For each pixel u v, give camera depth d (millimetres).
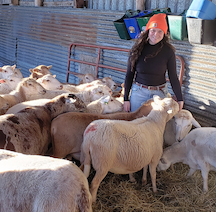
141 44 3541
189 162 3752
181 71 4906
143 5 5609
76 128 3301
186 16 4242
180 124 3824
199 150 3559
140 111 3682
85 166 2857
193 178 3789
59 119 3293
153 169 3391
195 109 4980
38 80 5633
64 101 3732
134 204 3164
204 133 3588
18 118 3047
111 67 6406
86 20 7176
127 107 3914
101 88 4742
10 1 10789
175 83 3631
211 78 4590
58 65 8867
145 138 3113
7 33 11719
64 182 1772
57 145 3289
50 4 8750
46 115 3496
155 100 3492
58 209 1700
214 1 4301
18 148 2834
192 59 4832
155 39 3436
